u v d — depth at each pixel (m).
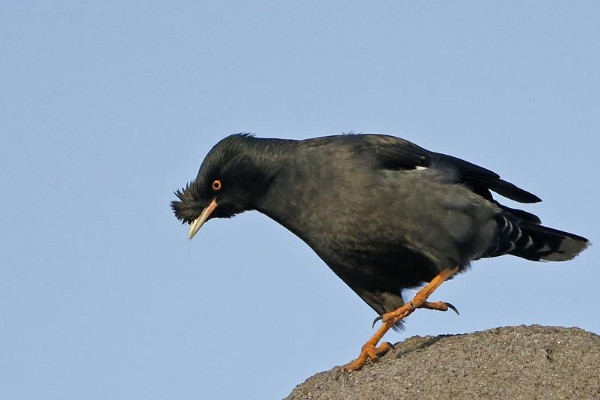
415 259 14.09
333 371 13.12
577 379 11.32
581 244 15.10
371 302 14.65
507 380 11.41
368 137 14.31
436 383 11.56
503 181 14.66
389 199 13.70
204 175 14.59
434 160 14.24
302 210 14.11
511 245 14.80
